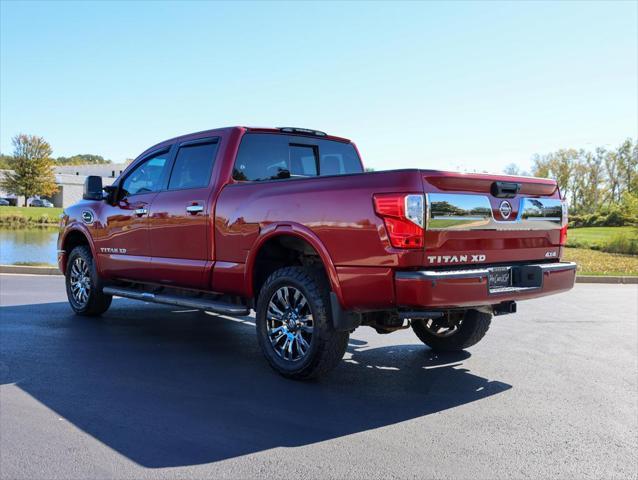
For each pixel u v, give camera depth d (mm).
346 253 4242
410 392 4438
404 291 3943
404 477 2967
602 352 5848
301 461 3145
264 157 5703
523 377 4898
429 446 3379
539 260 4891
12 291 9945
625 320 7789
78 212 7355
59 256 7816
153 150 6438
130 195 6570
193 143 5895
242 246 5074
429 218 3980
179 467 3059
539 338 6527
